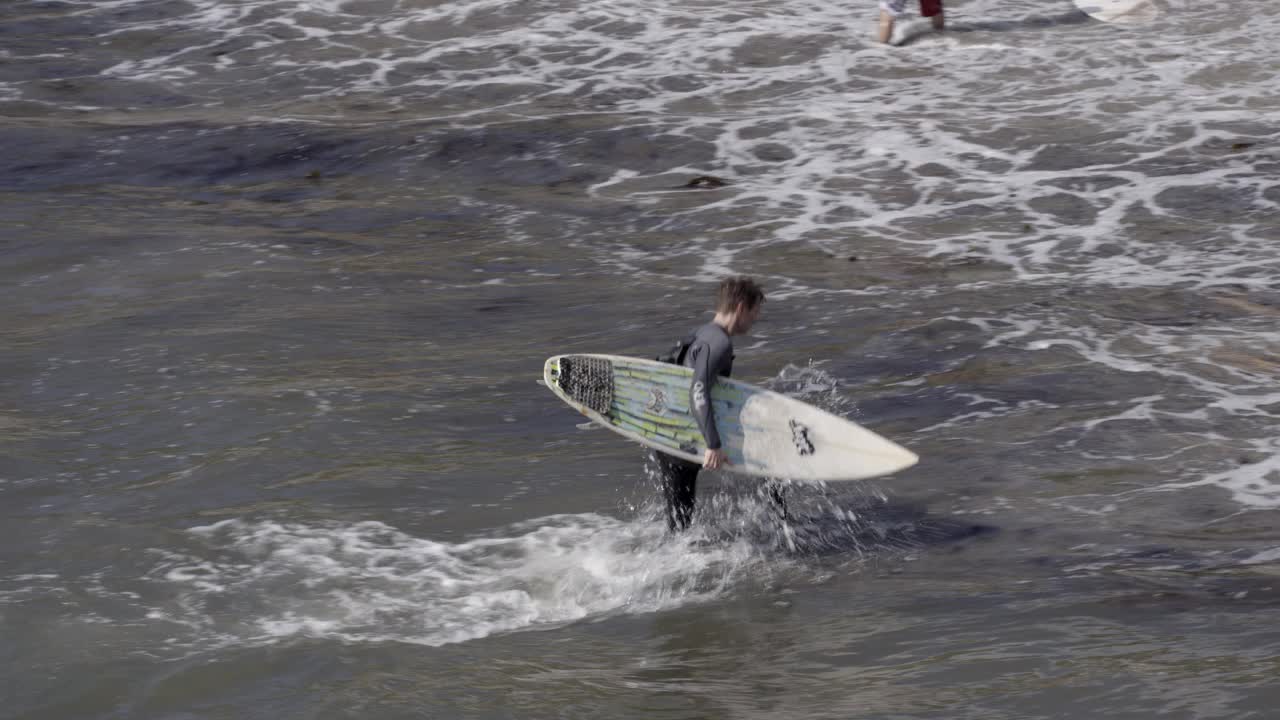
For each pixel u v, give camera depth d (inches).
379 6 3083.2
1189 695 657.0
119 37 2896.2
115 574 863.1
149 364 1306.6
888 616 804.0
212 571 871.7
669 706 685.3
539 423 1176.8
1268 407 1200.2
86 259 1678.2
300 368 1309.1
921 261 1707.7
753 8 3034.0
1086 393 1244.5
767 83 2539.4
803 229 1847.9
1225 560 882.8
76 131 2319.1
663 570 889.5
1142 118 2249.0
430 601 836.0
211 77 2659.9
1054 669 702.5
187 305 1504.7
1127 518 970.1
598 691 708.7
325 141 2262.6
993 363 1333.7
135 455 1083.9
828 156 2151.8
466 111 2431.1
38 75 2645.2
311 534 934.4
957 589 845.8
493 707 687.1
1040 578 860.0
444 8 3065.9
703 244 1796.3
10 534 924.0
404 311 1510.8
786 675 722.2
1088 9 3004.4
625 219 1910.7
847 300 1556.3
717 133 2267.5
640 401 946.1
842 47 2746.1
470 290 1598.2
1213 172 1996.8
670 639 782.5
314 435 1130.7
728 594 851.4
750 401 933.2
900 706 669.3
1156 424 1164.5
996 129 2231.8
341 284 1605.6
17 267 1640.0
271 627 792.3
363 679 724.0
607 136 2265.0
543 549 919.7
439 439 1133.7
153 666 737.6
